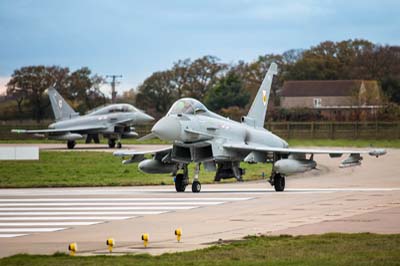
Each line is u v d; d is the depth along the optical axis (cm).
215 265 3550
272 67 8800
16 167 11244
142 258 3759
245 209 5888
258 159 7806
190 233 4666
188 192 7562
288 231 4681
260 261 3653
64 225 5131
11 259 3728
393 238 4247
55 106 18062
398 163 12138
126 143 19950
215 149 7606
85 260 3703
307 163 7731
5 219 5453
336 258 3691
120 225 5084
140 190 7869
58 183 8694
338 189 7844
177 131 7344
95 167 11331
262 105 8688
